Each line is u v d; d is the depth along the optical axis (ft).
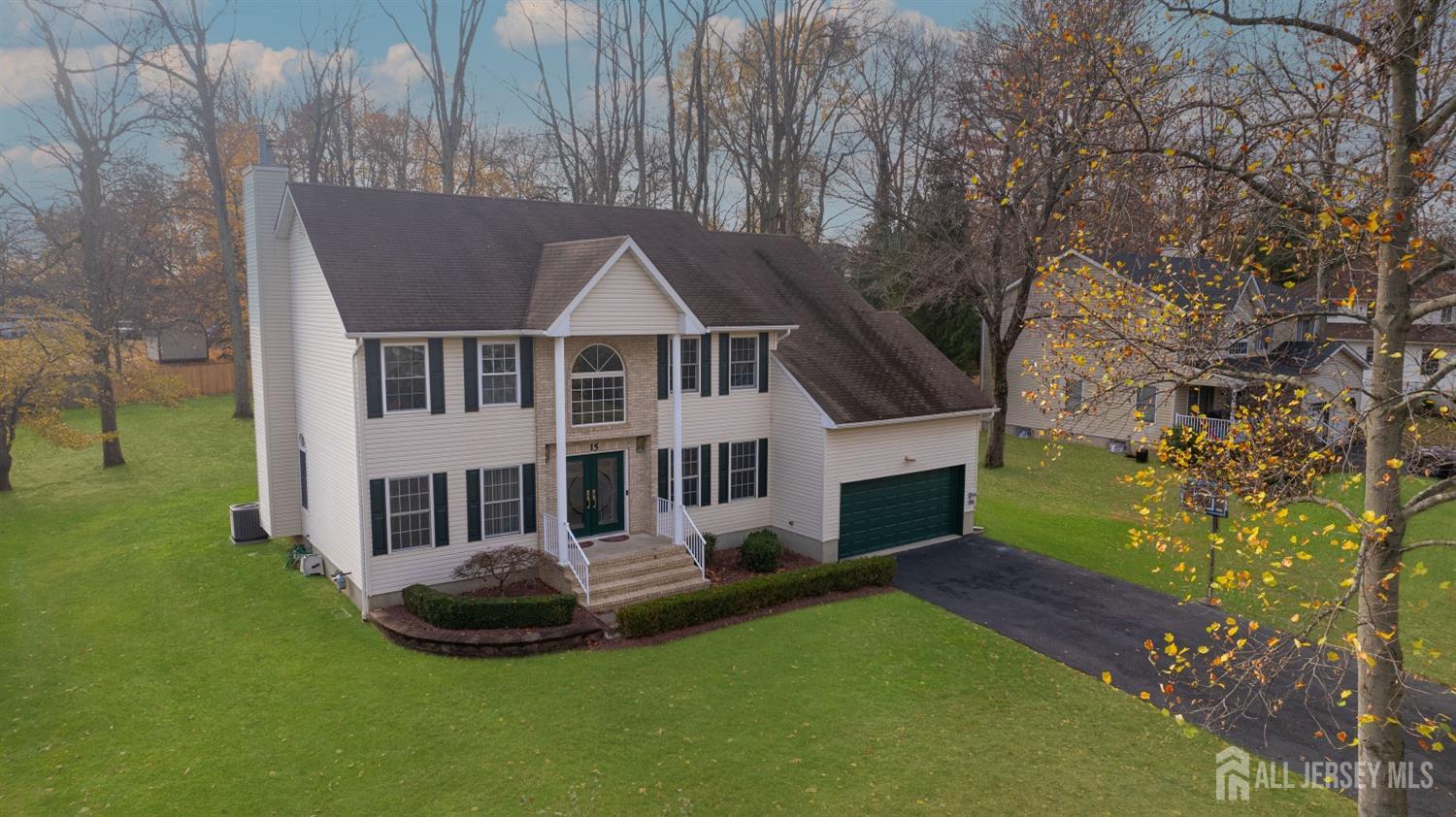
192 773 42.37
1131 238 43.80
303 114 158.10
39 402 104.06
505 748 44.78
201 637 58.95
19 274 118.93
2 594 69.15
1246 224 39.99
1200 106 36.40
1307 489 35.14
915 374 88.48
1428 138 30.71
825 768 43.93
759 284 89.76
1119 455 126.31
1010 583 73.77
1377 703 31.91
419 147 188.65
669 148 157.99
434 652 56.08
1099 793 42.47
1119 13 50.72
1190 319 36.63
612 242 67.31
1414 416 32.48
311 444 71.77
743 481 81.30
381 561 62.08
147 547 79.82
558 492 66.18
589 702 49.93
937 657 58.08
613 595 65.21
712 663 55.72
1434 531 89.61
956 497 88.48
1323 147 35.14
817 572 68.95
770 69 145.59
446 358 63.31
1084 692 53.62
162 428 142.10
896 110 162.50
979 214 110.63
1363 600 31.35
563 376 65.62
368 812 39.47
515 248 74.23
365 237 67.00
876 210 138.00
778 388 81.20
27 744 45.29
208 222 181.16
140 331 174.40
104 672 53.67
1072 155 51.80
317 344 67.92
